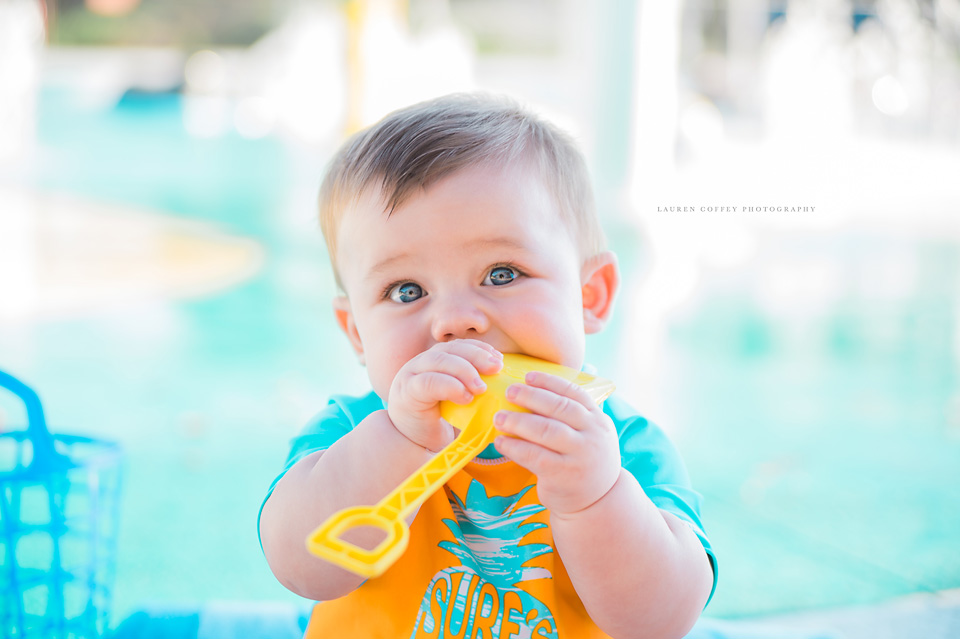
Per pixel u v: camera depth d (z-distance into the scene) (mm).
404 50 10234
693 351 4789
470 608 1143
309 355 4582
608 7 8438
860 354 4836
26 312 5168
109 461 1359
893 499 2777
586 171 1408
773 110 11375
